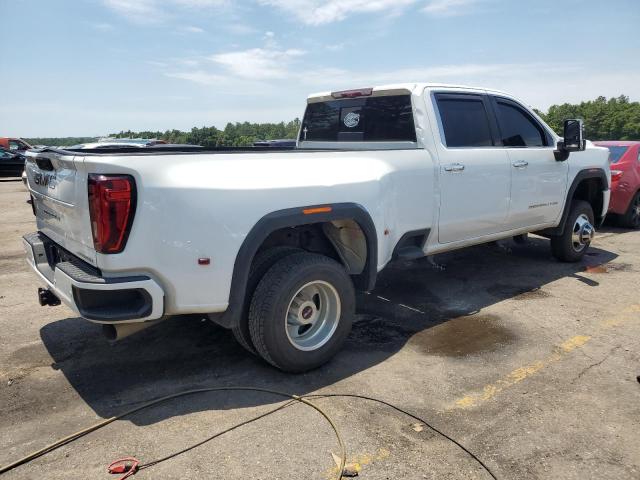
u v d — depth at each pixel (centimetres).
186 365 384
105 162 286
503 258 706
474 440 289
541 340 428
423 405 326
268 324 340
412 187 435
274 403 329
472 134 505
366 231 383
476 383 355
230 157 330
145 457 274
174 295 310
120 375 368
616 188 893
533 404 327
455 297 543
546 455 276
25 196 1538
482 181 499
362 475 259
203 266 310
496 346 417
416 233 451
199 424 304
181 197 299
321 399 333
